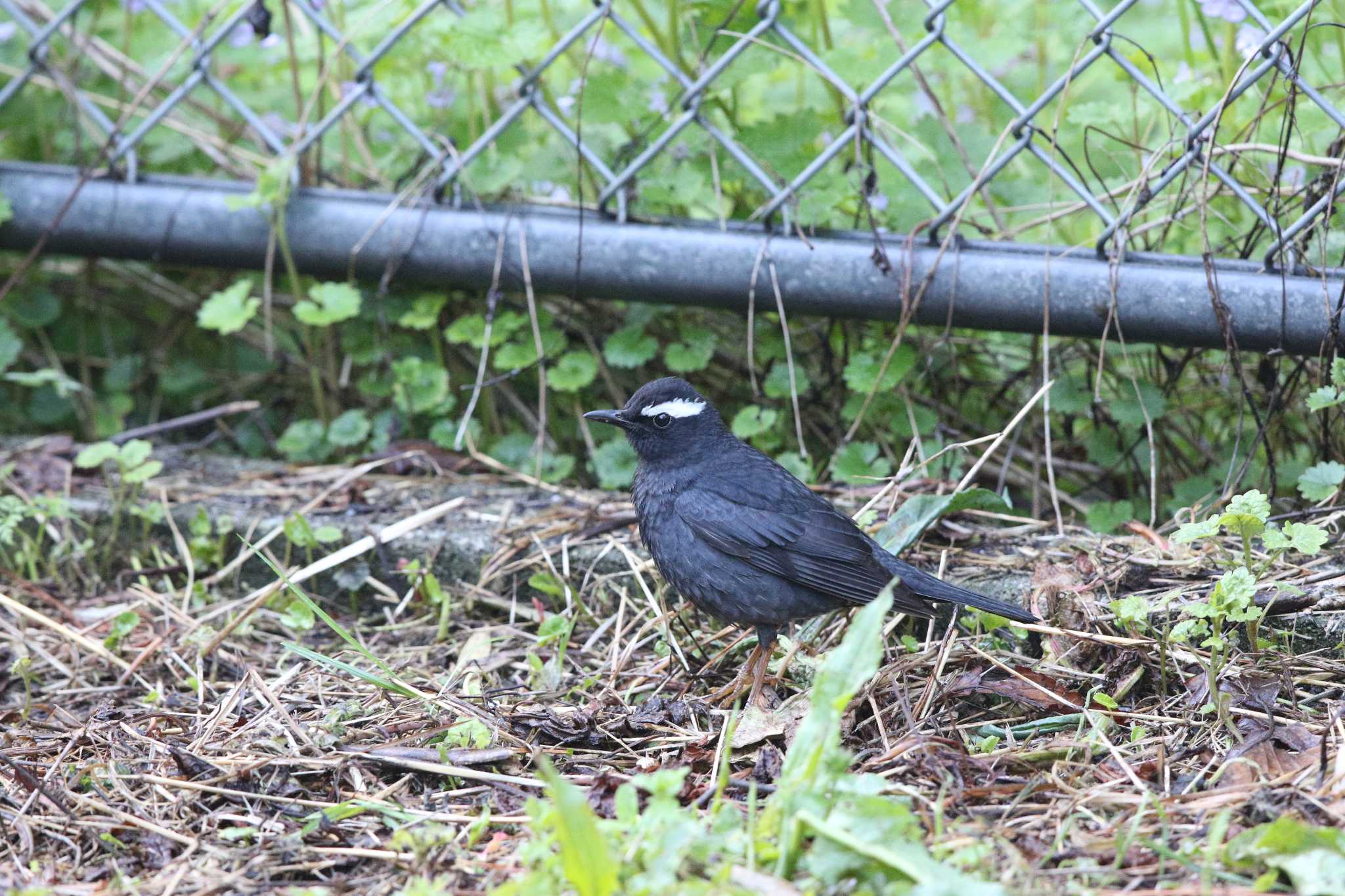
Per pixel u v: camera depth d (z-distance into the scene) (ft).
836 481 35.70
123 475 34.42
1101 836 20.75
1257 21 30.42
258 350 43.60
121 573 34.83
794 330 38.01
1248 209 34.45
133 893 20.26
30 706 27.81
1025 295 32.68
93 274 43.06
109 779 24.18
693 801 23.32
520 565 33.06
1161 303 31.50
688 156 37.19
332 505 35.91
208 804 23.45
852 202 37.22
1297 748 23.13
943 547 32.12
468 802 23.48
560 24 44.14
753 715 26.03
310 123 40.70
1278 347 30.91
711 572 29.45
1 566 34.96
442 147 39.45
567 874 17.46
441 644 31.73
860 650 20.10
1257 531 25.95
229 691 28.37
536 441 38.86
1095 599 28.78
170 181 38.75
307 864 21.11
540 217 36.47
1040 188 37.63
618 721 26.50
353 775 24.25
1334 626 26.84
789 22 37.14
